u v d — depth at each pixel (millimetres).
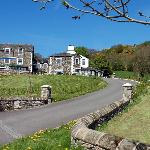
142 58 84562
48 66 100312
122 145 8789
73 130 11500
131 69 99438
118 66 104312
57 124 19484
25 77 60750
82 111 25328
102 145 9438
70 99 33406
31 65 96500
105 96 36750
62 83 52969
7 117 22453
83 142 10430
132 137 15578
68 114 23781
